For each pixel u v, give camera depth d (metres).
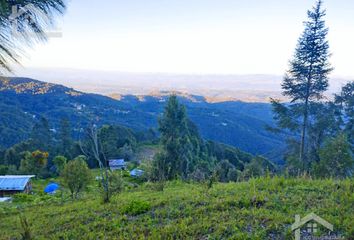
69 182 16.75
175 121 28.84
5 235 6.36
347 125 23.73
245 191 7.05
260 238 4.52
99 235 5.43
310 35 22.45
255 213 5.46
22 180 31.38
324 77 22.36
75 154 48.59
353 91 23.95
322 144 21.47
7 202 19.22
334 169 14.03
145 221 5.88
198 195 7.28
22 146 52.91
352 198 5.72
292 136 22.97
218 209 6.02
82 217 6.76
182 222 5.46
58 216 7.49
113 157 46.56
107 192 8.76
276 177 8.27
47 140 60.12
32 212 8.98
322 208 5.38
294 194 6.50
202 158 36.22
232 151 48.78
